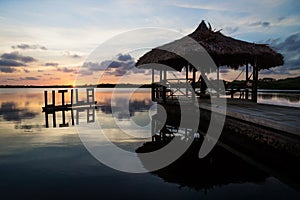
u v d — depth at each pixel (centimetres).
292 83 4675
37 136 832
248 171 468
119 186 400
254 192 374
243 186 398
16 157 573
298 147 436
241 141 652
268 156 524
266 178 431
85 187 396
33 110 1717
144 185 403
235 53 938
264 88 4603
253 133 592
